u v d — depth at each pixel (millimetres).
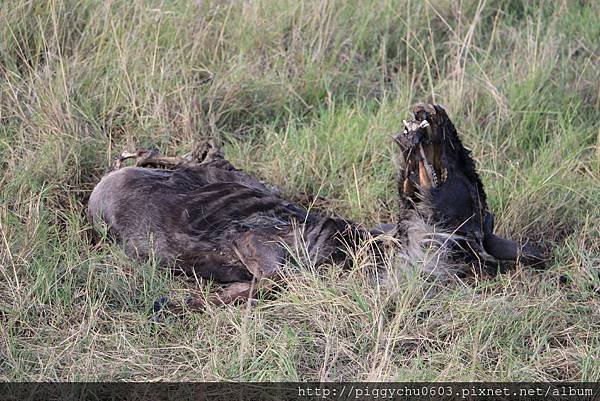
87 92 21047
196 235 17250
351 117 21094
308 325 15680
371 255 16469
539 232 18688
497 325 15367
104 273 16547
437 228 16188
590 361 14836
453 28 24750
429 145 15820
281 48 23078
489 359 14977
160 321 15898
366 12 24531
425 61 23094
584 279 16953
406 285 15977
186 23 22844
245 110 21672
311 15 23781
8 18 21938
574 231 18484
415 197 16125
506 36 24672
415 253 16297
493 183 19578
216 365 14633
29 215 17359
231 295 16516
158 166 19219
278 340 15109
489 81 21906
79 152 19469
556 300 15992
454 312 15625
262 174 19922
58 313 15789
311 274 16094
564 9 25438
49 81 20359
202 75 22250
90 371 14586
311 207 18875
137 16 22547
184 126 20672
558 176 19531
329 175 19906
